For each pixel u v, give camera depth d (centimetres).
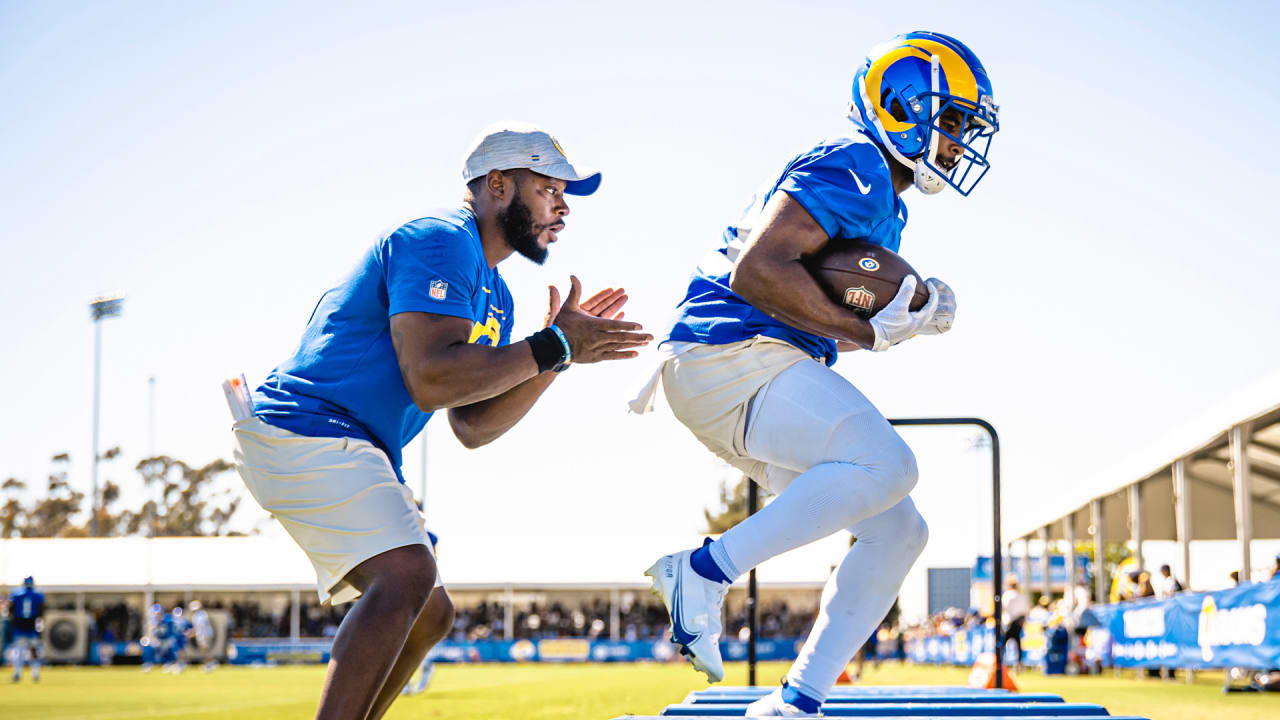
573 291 303
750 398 300
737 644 3609
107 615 4028
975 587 2903
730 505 6319
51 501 6994
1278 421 1272
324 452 288
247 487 299
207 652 3066
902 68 301
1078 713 298
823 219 285
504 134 320
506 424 352
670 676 2059
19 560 3844
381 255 297
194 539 3969
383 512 287
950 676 1895
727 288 306
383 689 324
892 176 314
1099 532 1844
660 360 312
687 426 321
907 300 286
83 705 1198
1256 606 1007
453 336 287
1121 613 1485
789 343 300
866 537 308
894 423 525
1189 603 1195
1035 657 1956
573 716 923
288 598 4228
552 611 4219
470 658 3597
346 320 298
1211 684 1343
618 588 3694
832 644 306
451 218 304
